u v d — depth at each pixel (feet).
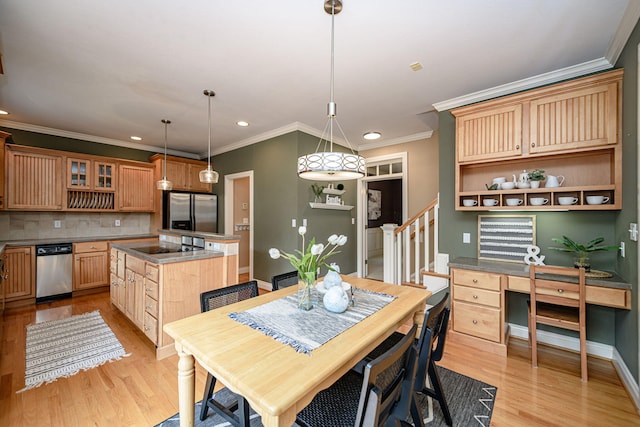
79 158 13.76
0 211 12.50
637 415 5.59
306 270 5.29
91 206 14.34
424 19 5.95
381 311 5.17
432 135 14.11
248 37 6.59
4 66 7.82
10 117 11.95
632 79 6.15
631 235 6.25
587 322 8.05
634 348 6.11
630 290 6.30
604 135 6.95
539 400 6.07
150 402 5.98
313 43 6.81
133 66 7.86
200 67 7.93
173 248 10.44
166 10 5.68
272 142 14.24
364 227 17.19
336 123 12.83
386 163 16.11
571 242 7.52
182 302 8.22
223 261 9.27
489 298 8.06
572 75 7.99
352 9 5.65
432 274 10.62
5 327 9.65
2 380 6.65
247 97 9.98
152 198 16.25
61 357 7.71
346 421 3.67
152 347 8.36
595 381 6.72
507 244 9.09
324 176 6.66
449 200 10.37
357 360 3.92
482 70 8.07
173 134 14.61
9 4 5.45
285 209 13.65
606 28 6.21
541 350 8.22
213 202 17.37
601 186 7.08
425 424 5.44
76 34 6.44
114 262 11.07
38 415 5.55
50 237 13.78
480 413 5.70
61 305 11.92
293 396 2.82
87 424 5.35
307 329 4.34
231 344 3.85
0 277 9.82
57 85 9.00
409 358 3.71
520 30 6.31
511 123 8.23
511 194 8.94
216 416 5.73
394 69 8.04
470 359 7.70
